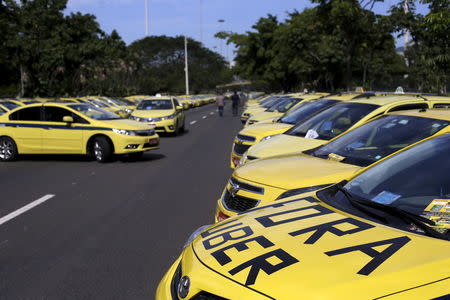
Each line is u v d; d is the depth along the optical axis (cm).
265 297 206
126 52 6153
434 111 502
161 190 885
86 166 1195
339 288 201
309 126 727
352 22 2450
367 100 727
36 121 1284
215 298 221
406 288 197
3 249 553
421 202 284
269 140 718
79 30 3944
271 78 5188
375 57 3959
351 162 489
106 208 748
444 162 313
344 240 237
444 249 220
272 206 310
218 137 1953
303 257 224
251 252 238
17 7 3200
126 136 1242
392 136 496
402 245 227
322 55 3306
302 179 440
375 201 298
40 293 431
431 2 1402
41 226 647
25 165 1218
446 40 1451
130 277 467
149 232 616
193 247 270
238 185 466
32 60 3628
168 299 248
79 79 4475
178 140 1844
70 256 527
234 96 3803
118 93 5806
